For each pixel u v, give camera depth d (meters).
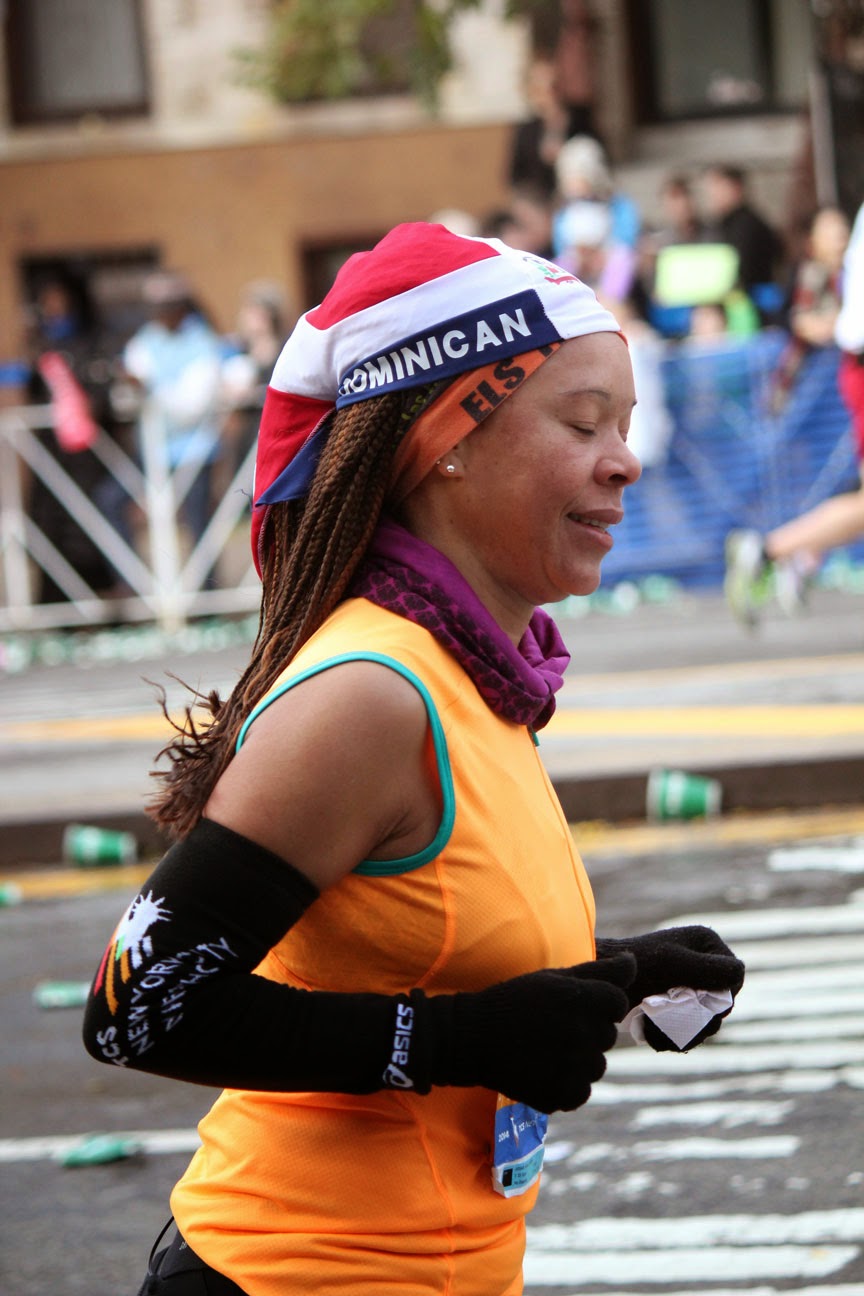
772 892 12.05
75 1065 10.33
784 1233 7.34
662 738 15.97
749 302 30.19
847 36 29.83
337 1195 3.75
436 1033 3.52
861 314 18.55
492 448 3.80
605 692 19.39
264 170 42.34
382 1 35.00
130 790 16.20
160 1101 9.68
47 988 11.48
